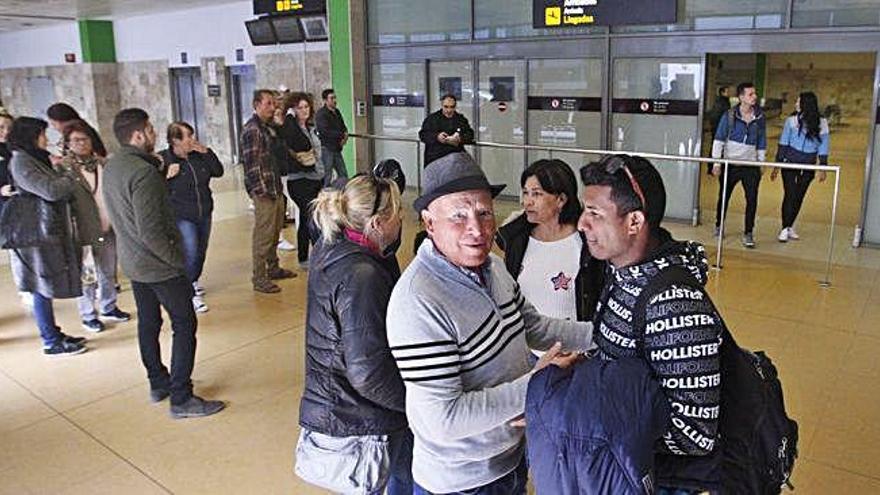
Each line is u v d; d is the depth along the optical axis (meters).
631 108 7.09
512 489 1.68
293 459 2.89
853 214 7.28
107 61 13.78
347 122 9.01
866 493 2.56
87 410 3.35
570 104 7.48
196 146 4.62
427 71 8.45
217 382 3.62
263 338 4.22
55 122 4.11
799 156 5.96
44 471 2.83
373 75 8.94
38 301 3.95
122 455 2.95
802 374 3.54
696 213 6.90
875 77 5.79
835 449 2.85
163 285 3.12
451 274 1.50
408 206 7.95
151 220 3.01
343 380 1.87
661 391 1.29
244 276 5.53
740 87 5.92
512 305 1.63
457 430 1.44
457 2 8.02
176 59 12.55
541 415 1.33
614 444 1.24
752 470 1.40
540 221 2.29
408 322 1.46
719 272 5.31
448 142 6.47
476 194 1.48
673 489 1.41
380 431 1.88
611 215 1.36
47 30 14.66
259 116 4.95
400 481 2.06
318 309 1.88
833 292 4.81
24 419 3.27
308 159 5.50
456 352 1.47
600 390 1.28
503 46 7.79
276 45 10.49
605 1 6.88
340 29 8.77
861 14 5.77
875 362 3.66
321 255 1.90
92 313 4.38
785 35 6.10
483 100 8.13
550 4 7.22
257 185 4.96
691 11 6.55
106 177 3.04
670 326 1.28
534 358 1.71
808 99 5.84
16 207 3.78
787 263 5.53
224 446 3.00
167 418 3.26
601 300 1.49
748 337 4.04
